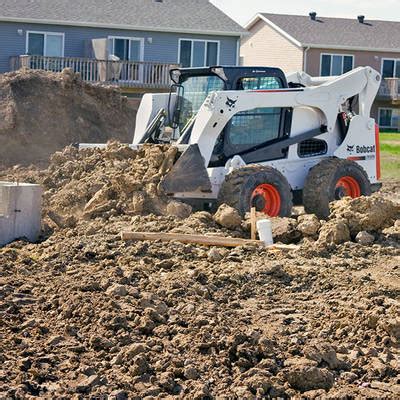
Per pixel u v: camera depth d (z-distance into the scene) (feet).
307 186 45.96
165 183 41.32
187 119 46.73
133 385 21.88
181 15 123.44
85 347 24.02
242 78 45.06
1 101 70.79
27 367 22.41
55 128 70.95
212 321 26.27
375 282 32.17
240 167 42.68
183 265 33.68
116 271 31.17
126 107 77.15
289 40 151.43
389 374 23.47
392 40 154.10
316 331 26.63
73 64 111.55
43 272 31.53
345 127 49.16
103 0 121.80
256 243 36.99
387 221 40.04
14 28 113.80
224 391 21.83
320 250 36.68
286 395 21.91
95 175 44.09
